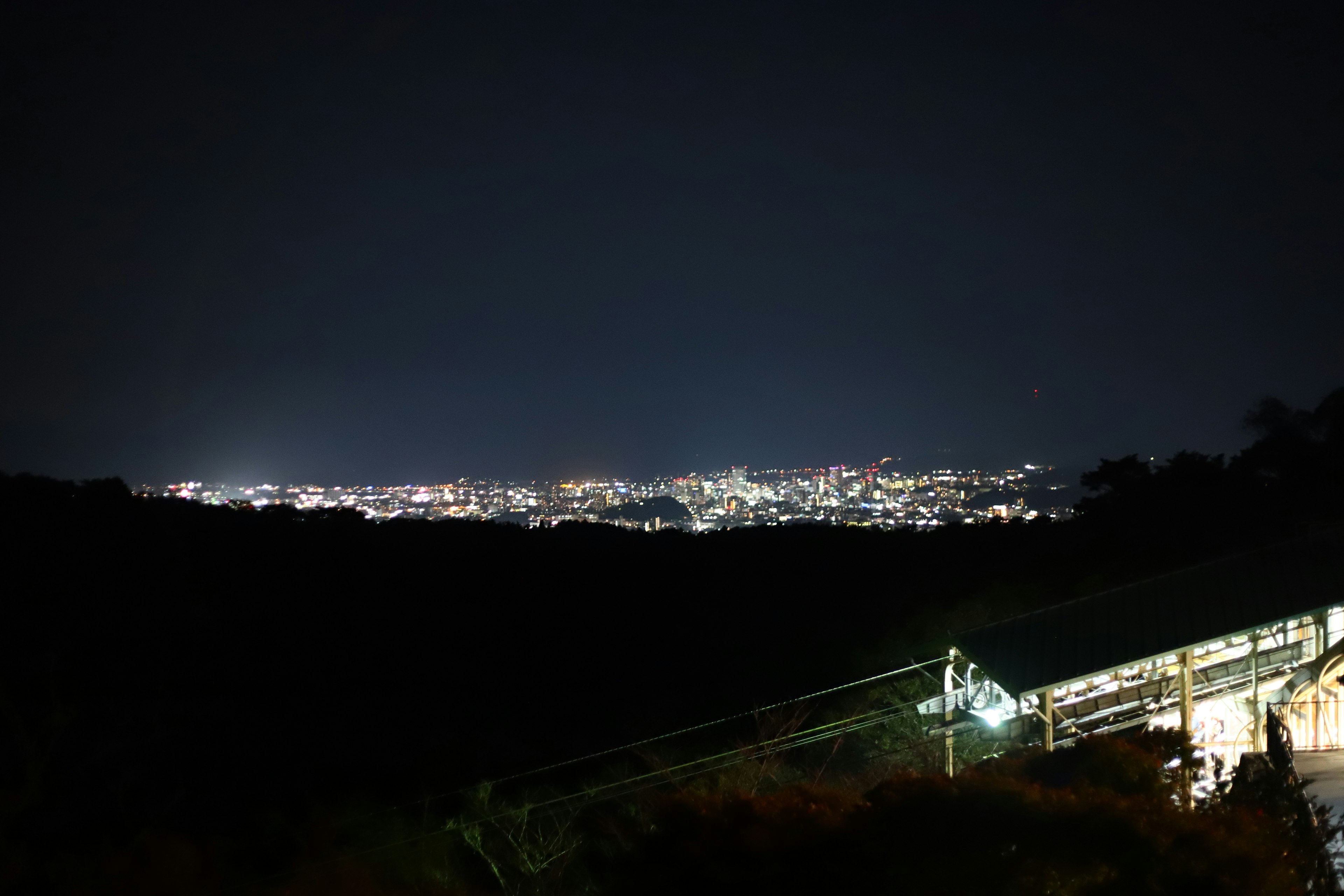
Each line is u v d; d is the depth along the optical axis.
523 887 10.33
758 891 6.11
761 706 17.53
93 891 9.66
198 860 10.40
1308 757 9.52
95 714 14.16
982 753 10.85
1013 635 10.28
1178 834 5.69
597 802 12.93
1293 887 5.50
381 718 16.47
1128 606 10.21
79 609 18.16
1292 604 9.16
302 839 11.24
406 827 11.63
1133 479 29.75
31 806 11.10
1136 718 10.27
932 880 5.77
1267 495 24.47
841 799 7.14
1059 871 5.58
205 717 15.05
